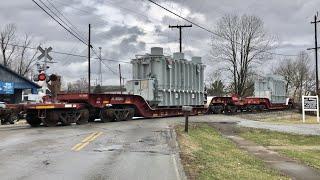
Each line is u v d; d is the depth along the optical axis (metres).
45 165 12.04
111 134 19.72
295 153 20.89
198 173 11.75
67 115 24.52
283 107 61.41
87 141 17.12
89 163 12.47
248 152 20.75
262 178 12.92
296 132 29.08
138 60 34.59
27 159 12.94
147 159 13.34
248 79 76.75
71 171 11.29
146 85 33.53
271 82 58.06
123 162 12.73
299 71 101.81
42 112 23.31
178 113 36.34
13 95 44.09
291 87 102.19
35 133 19.75
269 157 19.34
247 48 71.44
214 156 15.96
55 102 24.16
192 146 17.42
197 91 39.09
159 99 33.72
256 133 28.47
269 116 44.59
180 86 36.53
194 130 24.80
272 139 26.23
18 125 25.11
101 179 10.45
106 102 28.14
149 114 32.72
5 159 12.91
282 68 101.81
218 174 12.24
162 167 12.07
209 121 32.78
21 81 43.88
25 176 10.59
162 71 34.16
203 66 40.06
